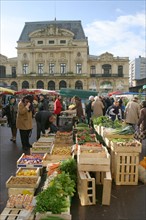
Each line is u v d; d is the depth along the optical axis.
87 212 5.55
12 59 82.88
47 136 11.79
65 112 18.89
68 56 79.62
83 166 6.19
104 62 80.44
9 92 26.09
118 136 8.34
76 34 81.12
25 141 11.95
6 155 10.80
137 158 7.04
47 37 79.62
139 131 11.83
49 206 4.64
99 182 6.95
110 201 6.09
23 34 83.12
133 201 6.12
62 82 80.25
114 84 80.44
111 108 15.94
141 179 7.27
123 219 5.29
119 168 7.06
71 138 10.57
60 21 84.00
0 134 16.55
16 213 4.88
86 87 79.94
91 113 19.17
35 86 80.56
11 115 13.56
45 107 19.59
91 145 7.36
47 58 80.00
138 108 12.53
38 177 6.72
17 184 6.16
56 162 7.36
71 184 5.37
